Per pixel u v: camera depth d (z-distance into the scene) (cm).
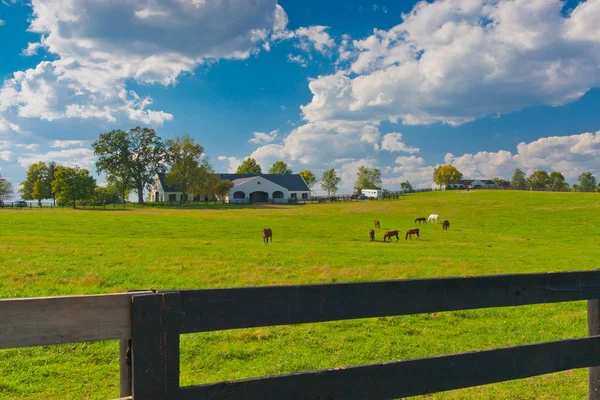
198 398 275
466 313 1212
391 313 334
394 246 3422
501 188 13950
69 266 1803
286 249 2847
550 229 5428
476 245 3669
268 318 299
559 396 631
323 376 307
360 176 16262
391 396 328
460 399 613
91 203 10838
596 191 11431
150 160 11362
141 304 264
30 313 248
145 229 4300
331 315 316
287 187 14038
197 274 1738
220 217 6512
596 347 402
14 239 2870
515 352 371
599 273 409
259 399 289
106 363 774
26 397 629
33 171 13400
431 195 11675
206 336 938
